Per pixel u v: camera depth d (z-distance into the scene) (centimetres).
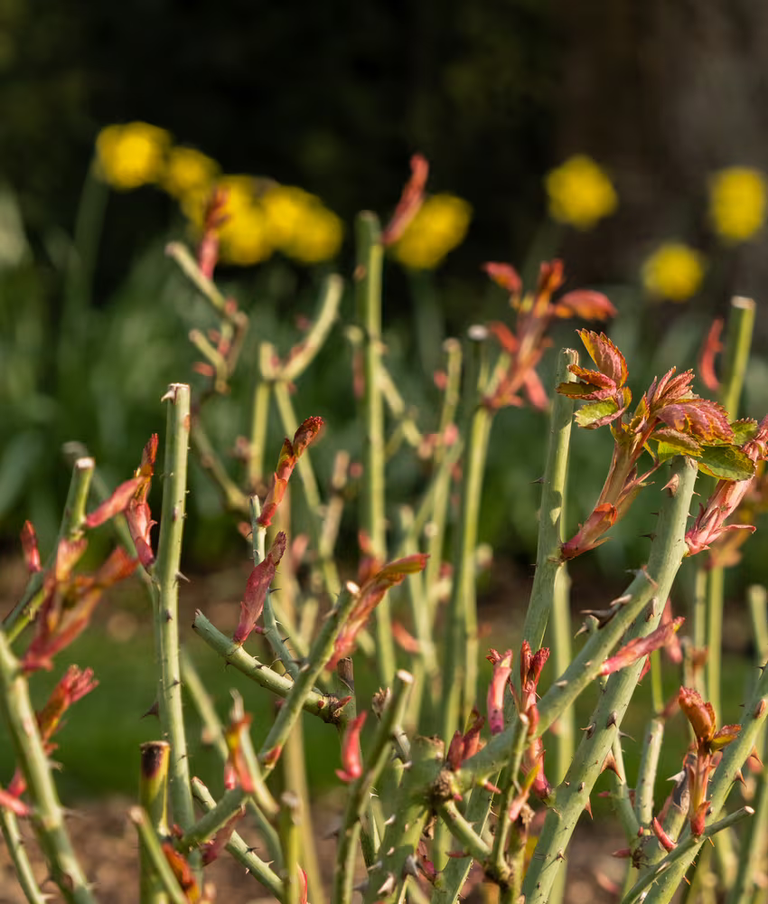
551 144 941
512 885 104
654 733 147
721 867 190
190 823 115
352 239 1007
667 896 127
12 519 655
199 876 103
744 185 621
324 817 336
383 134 1035
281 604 200
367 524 214
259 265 925
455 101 1007
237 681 447
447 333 934
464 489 197
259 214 615
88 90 1043
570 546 117
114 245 1000
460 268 988
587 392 106
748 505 162
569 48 775
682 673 170
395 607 270
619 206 743
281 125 1049
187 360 689
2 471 644
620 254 744
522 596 617
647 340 722
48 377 709
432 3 1016
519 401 195
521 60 997
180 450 114
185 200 610
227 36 1046
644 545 621
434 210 614
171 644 116
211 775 335
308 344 220
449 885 128
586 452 663
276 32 1047
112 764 373
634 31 736
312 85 1045
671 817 128
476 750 107
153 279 741
